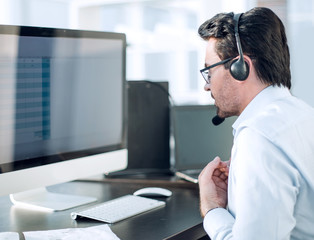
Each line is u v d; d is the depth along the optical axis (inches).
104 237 43.0
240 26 43.0
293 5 101.7
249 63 42.8
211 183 47.8
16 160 51.6
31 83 52.7
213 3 113.7
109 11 217.3
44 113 54.4
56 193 62.6
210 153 74.9
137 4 125.7
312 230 39.3
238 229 37.2
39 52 53.2
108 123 63.6
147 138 76.2
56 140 56.1
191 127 74.7
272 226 36.3
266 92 43.0
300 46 102.0
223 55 44.0
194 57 203.9
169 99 76.6
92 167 61.3
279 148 38.1
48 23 145.3
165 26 241.8
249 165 37.6
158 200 59.5
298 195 38.8
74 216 50.3
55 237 43.0
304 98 103.3
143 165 76.4
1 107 49.7
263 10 43.5
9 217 51.1
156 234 45.0
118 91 64.9
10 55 50.2
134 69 195.3
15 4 144.9
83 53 58.8
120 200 56.6
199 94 131.9
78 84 58.4
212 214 43.9
